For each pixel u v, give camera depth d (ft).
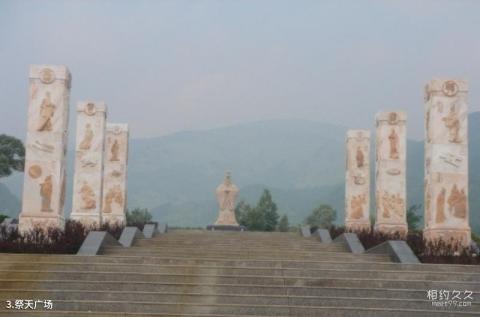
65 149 87.86
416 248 78.89
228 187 167.94
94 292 54.19
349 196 135.23
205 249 82.64
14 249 70.95
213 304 53.06
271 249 85.56
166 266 60.34
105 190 132.16
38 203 84.43
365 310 52.85
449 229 84.43
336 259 73.41
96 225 101.65
